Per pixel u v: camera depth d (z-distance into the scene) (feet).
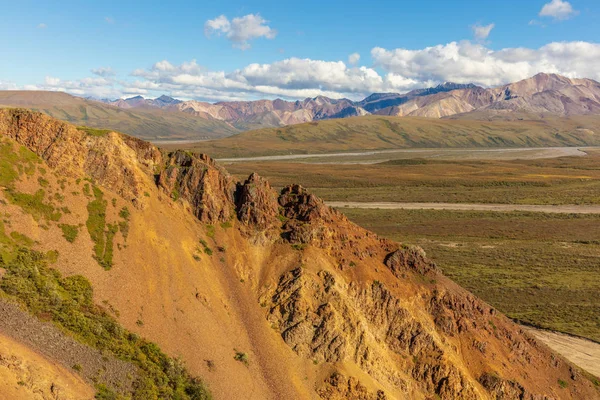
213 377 164.55
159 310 172.24
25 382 115.44
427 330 212.84
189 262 196.44
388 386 194.49
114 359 142.72
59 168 187.11
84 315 149.48
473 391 201.46
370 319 210.59
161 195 213.05
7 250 151.12
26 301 138.82
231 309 193.36
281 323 194.90
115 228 184.75
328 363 187.52
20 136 187.21
